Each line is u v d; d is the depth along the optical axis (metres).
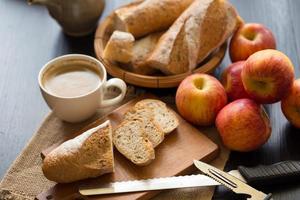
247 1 1.19
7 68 1.06
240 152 0.94
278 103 1.01
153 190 0.86
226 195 0.87
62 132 0.96
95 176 0.87
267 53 0.90
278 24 1.14
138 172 0.88
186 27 1.01
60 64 0.98
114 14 1.08
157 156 0.91
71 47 1.11
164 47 1.00
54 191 0.86
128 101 1.01
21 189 0.89
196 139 0.93
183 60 1.00
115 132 0.92
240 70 0.97
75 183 0.87
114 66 1.01
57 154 0.86
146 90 1.04
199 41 1.01
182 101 0.95
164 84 0.99
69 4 1.06
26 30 1.14
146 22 1.05
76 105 0.93
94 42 1.05
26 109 1.00
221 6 1.03
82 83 0.96
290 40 1.11
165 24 1.07
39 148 0.94
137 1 1.10
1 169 0.92
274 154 0.93
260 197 0.83
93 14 1.09
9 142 0.95
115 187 0.86
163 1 1.06
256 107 0.91
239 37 1.04
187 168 0.89
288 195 0.86
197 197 0.87
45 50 1.10
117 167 0.89
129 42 1.00
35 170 0.91
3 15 1.17
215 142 0.95
